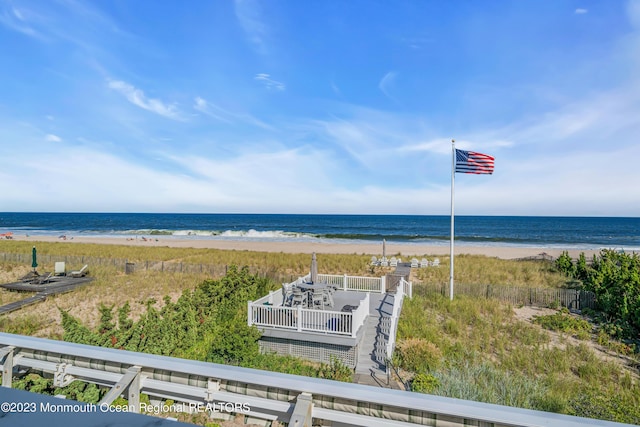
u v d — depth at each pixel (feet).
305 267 81.46
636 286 43.47
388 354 29.07
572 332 39.06
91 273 66.08
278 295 41.57
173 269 70.08
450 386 23.95
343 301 41.93
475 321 41.88
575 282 61.72
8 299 48.06
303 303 35.63
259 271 64.23
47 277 57.36
